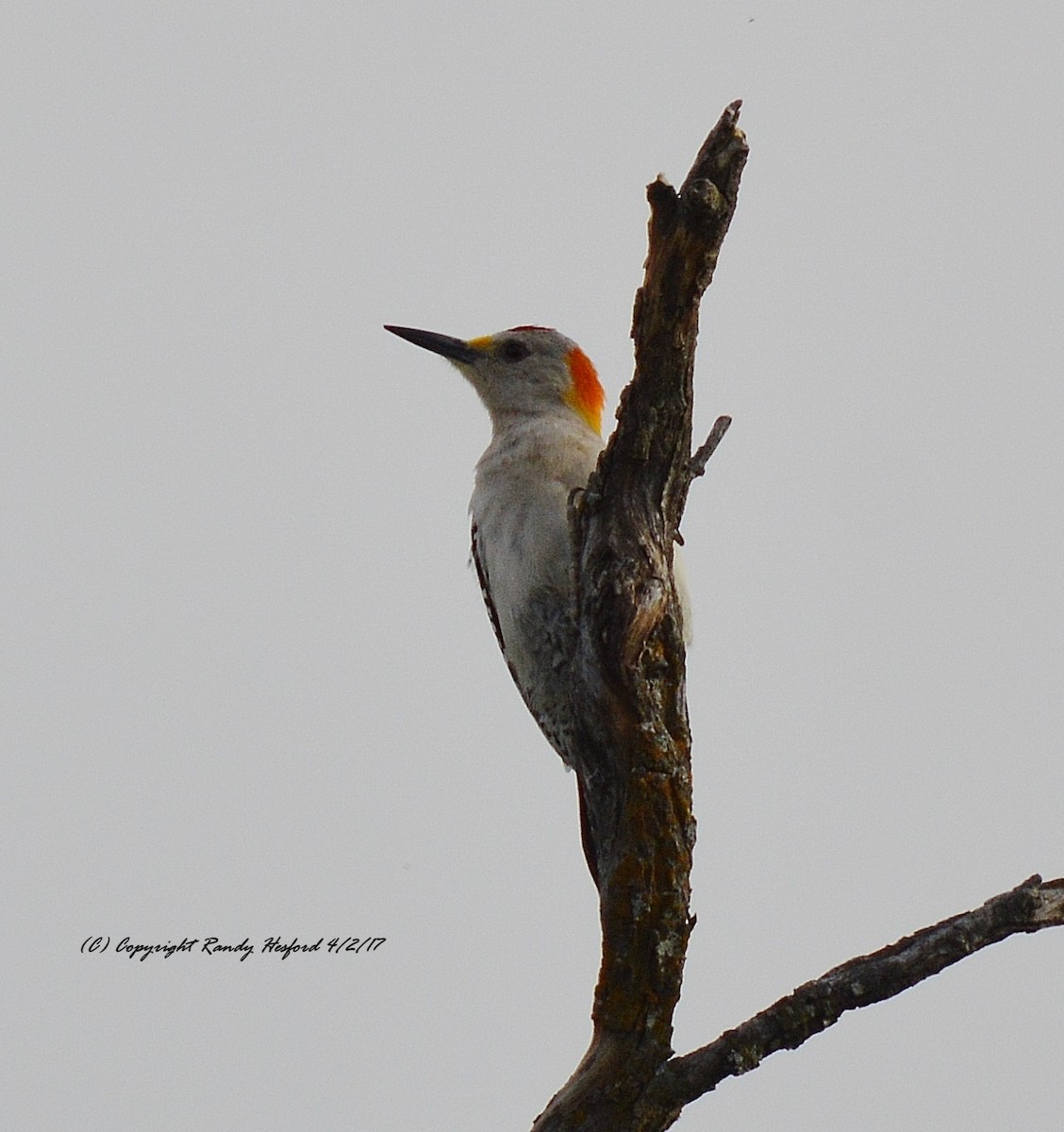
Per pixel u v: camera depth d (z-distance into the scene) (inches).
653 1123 424.2
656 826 436.5
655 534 435.8
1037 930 426.6
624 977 432.1
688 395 421.7
